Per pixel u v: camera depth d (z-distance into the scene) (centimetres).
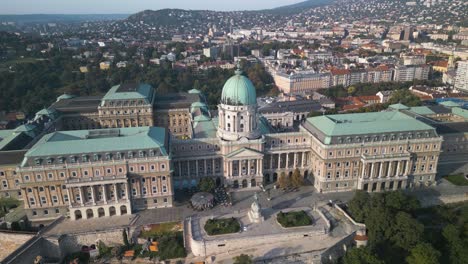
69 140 16188
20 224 15200
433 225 15650
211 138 18412
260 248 13825
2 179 16712
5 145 17650
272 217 15362
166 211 16325
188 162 18325
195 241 13662
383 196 15600
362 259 12600
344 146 17175
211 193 17362
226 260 13250
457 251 13862
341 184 17962
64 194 15638
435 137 17962
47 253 14388
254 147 18288
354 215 15100
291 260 13100
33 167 14975
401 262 13438
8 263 12694
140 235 14838
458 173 19738
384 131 17700
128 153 15675
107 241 14812
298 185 18275
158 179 16225
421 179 18475
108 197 15912
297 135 19100
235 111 17975
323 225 14688
